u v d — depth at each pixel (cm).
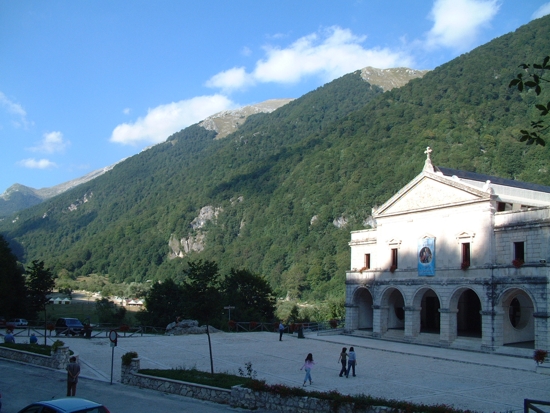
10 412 2461
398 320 7050
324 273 18950
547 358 4584
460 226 5834
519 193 6869
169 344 5381
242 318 8850
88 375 3566
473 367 4438
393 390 3294
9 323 7050
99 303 12988
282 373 3838
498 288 5347
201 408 2675
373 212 6975
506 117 19538
